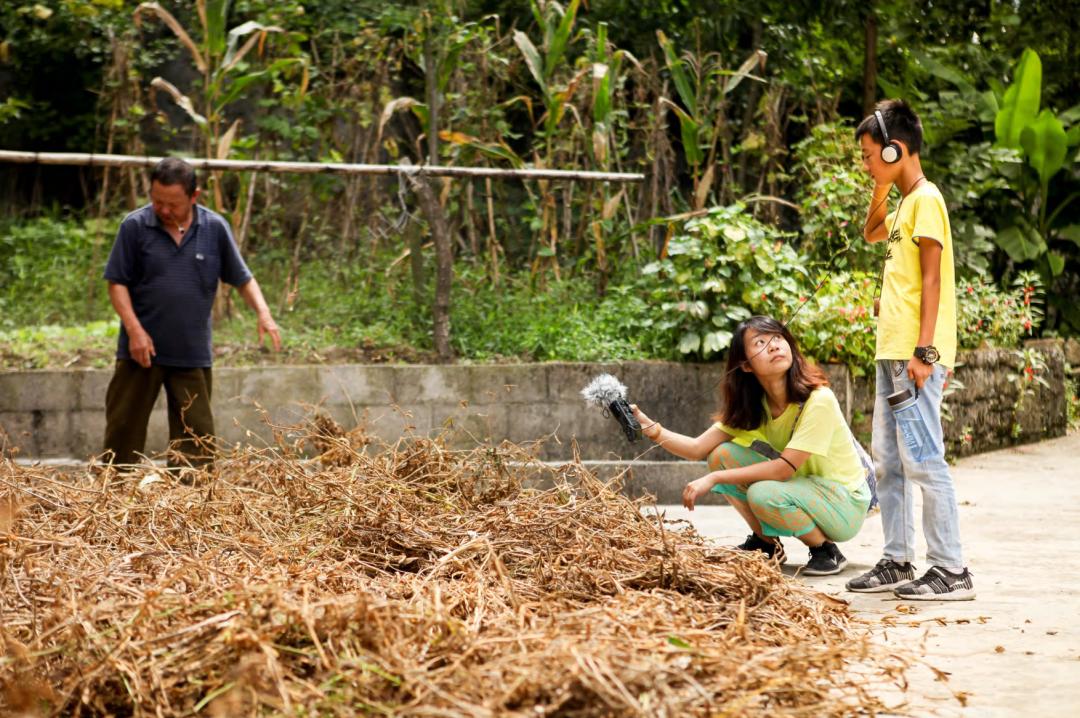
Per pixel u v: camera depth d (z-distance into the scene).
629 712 2.18
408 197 8.62
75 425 6.68
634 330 7.46
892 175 4.16
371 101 9.80
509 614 2.86
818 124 10.00
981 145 10.52
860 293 7.25
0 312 8.31
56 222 10.67
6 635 2.49
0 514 3.57
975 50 12.12
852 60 11.90
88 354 7.13
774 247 7.29
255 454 4.50
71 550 3.33
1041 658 3.13
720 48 10.84
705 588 3.34
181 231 5.38
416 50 9.52
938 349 4.02
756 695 2.36
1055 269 11.23
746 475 4.27
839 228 8.37
